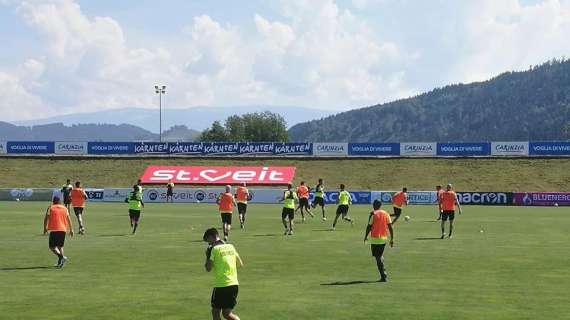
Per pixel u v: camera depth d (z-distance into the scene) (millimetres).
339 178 85438
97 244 28781
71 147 92750
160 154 92188
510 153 88062
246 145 91688
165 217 46219
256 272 21031
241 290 17906
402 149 90125
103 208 57594
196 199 71875
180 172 86500
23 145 92938
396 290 17922
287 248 27516
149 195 72500
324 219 44531
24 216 45969
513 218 47312
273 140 180500
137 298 16797
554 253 26047
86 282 19094
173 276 20188
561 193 67938
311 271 21250
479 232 35500
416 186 82125
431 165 87250
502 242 30188
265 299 16672
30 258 24203
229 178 85000
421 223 42094
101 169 88812
